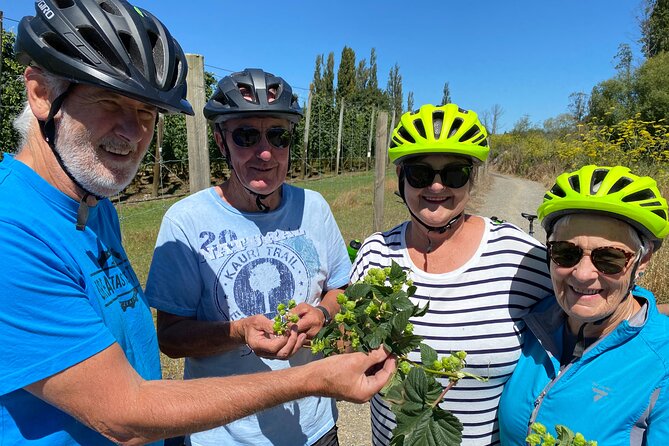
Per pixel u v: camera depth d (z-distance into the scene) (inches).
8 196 46.4
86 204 52.7
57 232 49.1
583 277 56.0
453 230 76.6
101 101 48.9
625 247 56.1
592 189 57.8
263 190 79.4
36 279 44.5
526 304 71.2
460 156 73.1
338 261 94.3
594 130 537.0
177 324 78.4
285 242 83.7
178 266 77.2
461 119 74.7
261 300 81.0
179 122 733.3
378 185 269.1
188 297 78.7
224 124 80.4
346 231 365.1
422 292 75.3
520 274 72.1
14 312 42.9
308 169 952.3
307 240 86.2
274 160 78.7
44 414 47.6
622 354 57.1
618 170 58.7
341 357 51.8
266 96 76.4
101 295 53.2
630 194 55.6
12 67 339.6
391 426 77.5
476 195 658.2
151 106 52.9
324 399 87.5
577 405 58.4
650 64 954.1
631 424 55.2
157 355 64.0
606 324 60.0
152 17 57.4
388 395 49.1
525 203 632.4
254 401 50.7
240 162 78.7
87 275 51.6
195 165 125.5
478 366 70.8
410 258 79.7
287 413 79.9
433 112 77.2
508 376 71.2
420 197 75.0
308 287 86.0
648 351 55.4
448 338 72.2
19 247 44.0
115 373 47.1
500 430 69.9
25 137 52.5
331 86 2409.0
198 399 48.7
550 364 63.9
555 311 66.2
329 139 1034.1
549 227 64.4
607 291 57.2
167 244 77.4
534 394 63.2
